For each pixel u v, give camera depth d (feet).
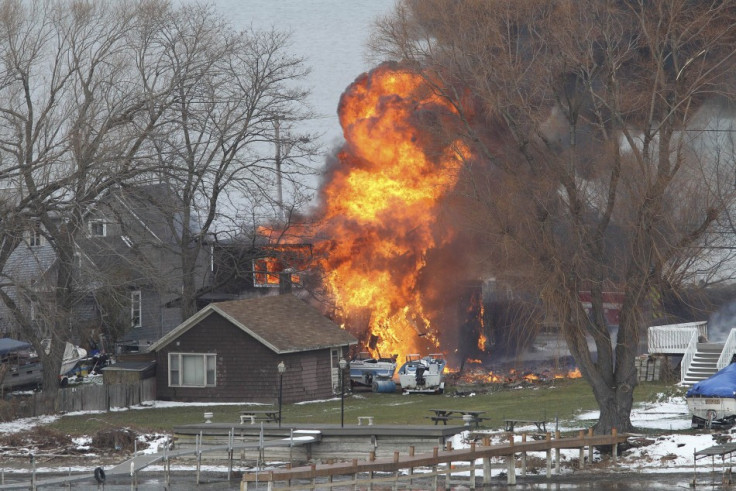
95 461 451.94
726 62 487.61
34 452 470.39
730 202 467.11
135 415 575.79
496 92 492.13
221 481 401.70
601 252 453.99
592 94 450.71
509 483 383.86
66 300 619.26
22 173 578.66
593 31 472.03
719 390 451.94
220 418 553.64
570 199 450.71
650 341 621.31
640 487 369.71
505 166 474.90
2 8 599.98
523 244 446.60
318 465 385.91
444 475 402.93
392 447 427.74
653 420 484.74
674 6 446.60
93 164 596.29
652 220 435.53
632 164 479.00
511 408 549.13
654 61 474.90
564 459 423.23
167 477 383.86
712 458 390.63
